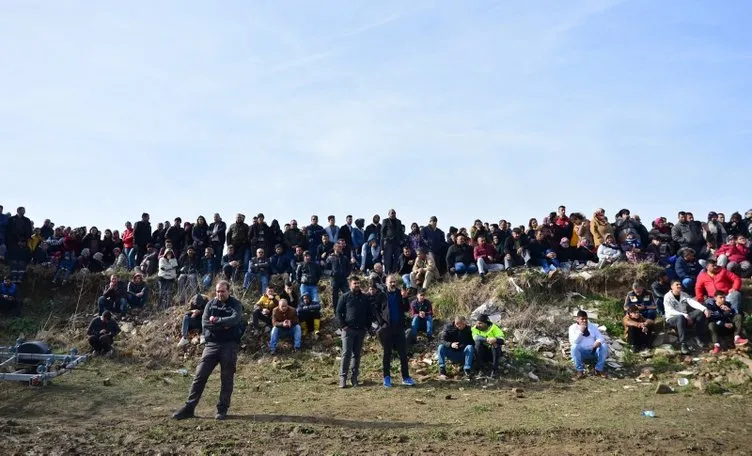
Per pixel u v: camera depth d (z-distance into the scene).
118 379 13.23
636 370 14.06
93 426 9.08
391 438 8.58
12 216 19.41
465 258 18.59
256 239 19.50
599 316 16.36
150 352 15.48
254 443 8.27
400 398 11.72
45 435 8.49
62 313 18.94
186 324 16.03
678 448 8.00
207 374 9.73
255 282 19.11
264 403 11.06
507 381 13.35
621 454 7.71
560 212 19.48
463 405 11.09
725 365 13.69
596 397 11.88
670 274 17.33
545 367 14.25
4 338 17.22
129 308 18.20
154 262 20.08
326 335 16.19
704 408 10.66
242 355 15.34
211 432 8.80
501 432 8.87
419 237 19.42
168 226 20.70
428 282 18.23
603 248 18.06
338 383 13.21
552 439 8.51
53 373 11.91
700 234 18.20
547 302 17.06
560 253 18.66
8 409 10.16
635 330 15.02
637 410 10.56
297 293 18.08
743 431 8.94
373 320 14.27
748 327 15.14
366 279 18.66
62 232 21.03
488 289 17.42
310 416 9.95
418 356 15.01
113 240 21.12
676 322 14.82
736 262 16.64
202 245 20.02
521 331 15.80
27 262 19.80
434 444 8.30
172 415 9.75
